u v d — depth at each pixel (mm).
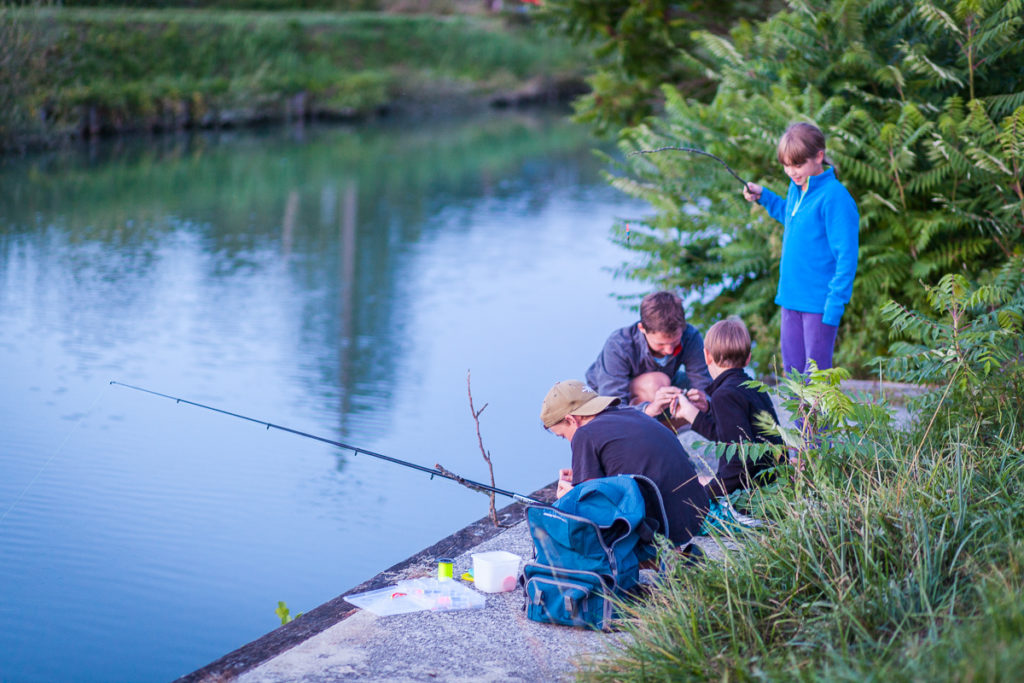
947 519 3539
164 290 14156
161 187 23594
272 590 5660
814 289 5168
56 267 15438
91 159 27172
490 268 16125
